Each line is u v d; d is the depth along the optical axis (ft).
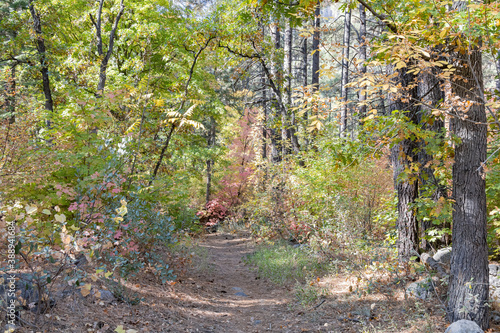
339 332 15.87
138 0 45.16
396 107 20.90
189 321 16.42
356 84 13.78
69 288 13.93
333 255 26.96
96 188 17.07
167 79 42.01
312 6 15.61
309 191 33.73
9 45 42.50
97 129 26.05
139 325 14.07
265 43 41.32
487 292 14.40
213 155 50.57
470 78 14.39
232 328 17.07
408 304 17.25
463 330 12.99
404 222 21.66
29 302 11.84
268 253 31.96
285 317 18.79
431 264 19.29
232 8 35.32
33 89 45.44
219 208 64.34
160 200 25.36
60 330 11.46
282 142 44.83
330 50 14.89
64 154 19.47
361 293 19.30
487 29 13.28
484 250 14.48
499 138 17.76
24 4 43.21
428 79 22.30
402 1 15.79
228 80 77.82
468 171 14.58
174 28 42.11
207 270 28.50
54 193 18.22
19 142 19.01
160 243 24.25
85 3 43.60
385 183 33.50
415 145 21.42
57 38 44.83
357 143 16.30
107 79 38.63
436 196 22.17
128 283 17.89
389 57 13.48
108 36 46.11
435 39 13.94
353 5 16.11
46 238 14.46
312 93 14.37
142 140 27.53
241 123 68.59
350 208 29.63
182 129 32.50
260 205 39.42
